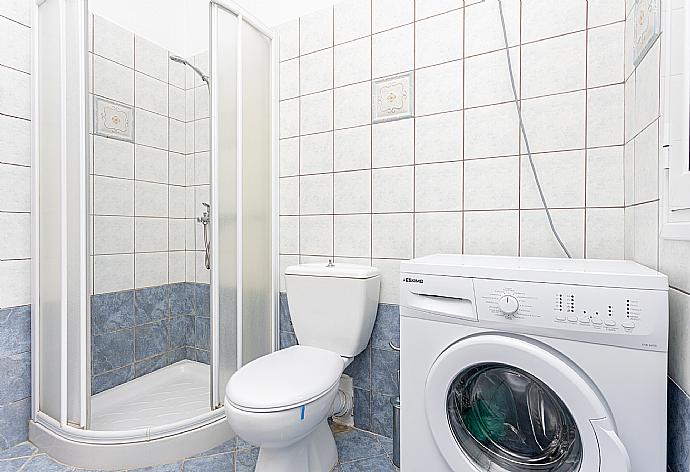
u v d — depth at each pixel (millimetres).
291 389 1321
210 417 1722
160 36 2504
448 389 1119
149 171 2418
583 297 956
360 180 1900
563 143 1465
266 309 2072
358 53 1905
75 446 1571
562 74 1464
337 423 1954
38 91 1764
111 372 2180
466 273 1114
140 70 2369
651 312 895
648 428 903
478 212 1619
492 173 1590
